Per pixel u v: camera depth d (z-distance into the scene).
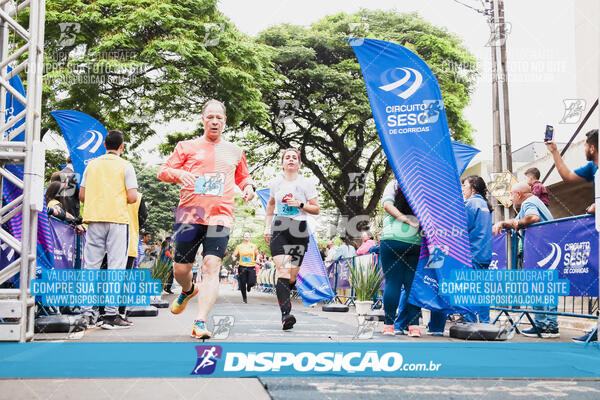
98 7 11.98
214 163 3.79
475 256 4.69
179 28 12.33
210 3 13.03
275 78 16.36
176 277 3.89
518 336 4.61
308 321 5.67
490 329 4.01
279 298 4.41
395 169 4.35
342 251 10.21
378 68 4.45
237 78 13.18
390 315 4.34
